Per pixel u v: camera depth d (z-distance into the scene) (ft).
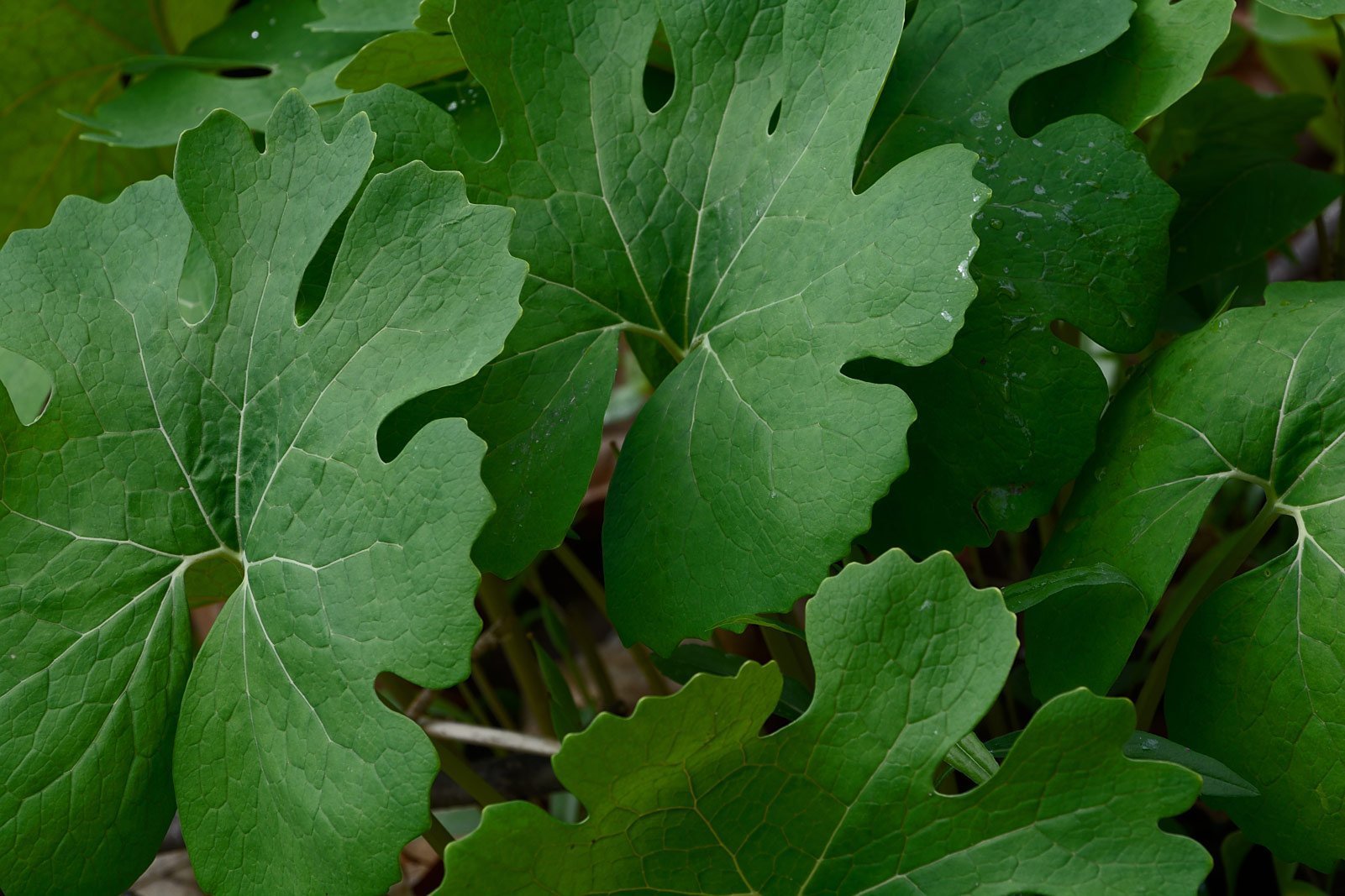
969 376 2.64
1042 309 2.64
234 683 2.52
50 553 2.55
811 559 2.50
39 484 2.56
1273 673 2.53
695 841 2.41
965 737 2.47
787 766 2.40
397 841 2.42
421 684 2.43
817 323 2.55
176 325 2.59
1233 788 2.49
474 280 2.51
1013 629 2.37
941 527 2.63
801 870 2.43
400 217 2.53
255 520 2.55
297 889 2.45
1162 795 2.37
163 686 2.55
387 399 2.50
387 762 2.43
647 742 2.36
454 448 2.45
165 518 2.57
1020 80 2.68
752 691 2.36
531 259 2.64
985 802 2.39
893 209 2.54
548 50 2.66
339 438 2.51
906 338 2.51
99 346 2.59
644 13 2.67
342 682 2.46
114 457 2.57
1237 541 2.60
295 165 2.57
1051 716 2.35
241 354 2.57
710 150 2.66
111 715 2.53
